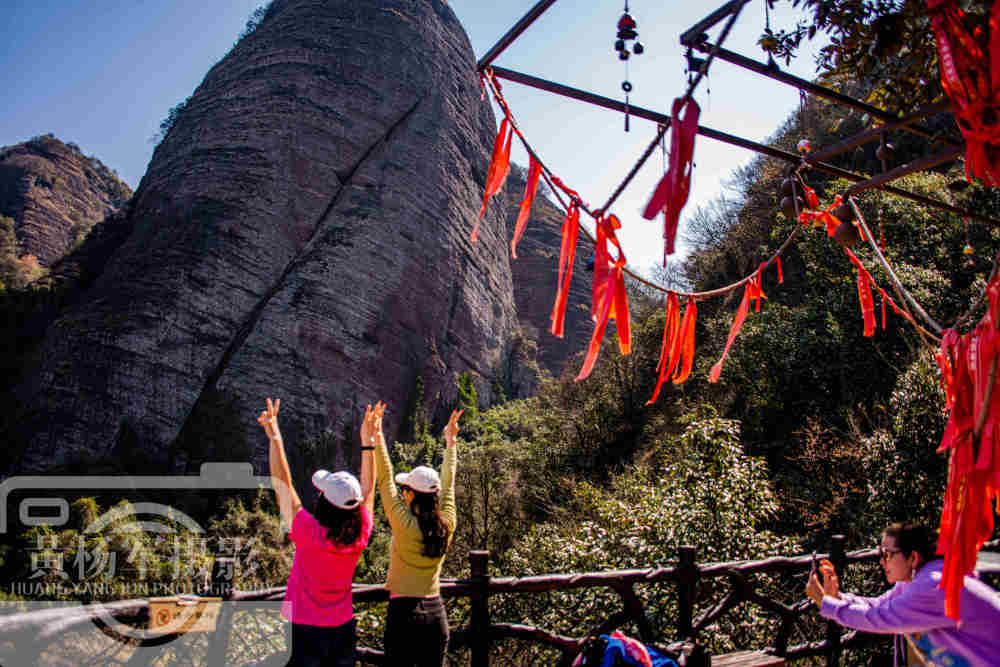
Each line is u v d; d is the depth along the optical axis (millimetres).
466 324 68938
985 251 14953
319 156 62125
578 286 94312
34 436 44219
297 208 59562
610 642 3047
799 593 6105
